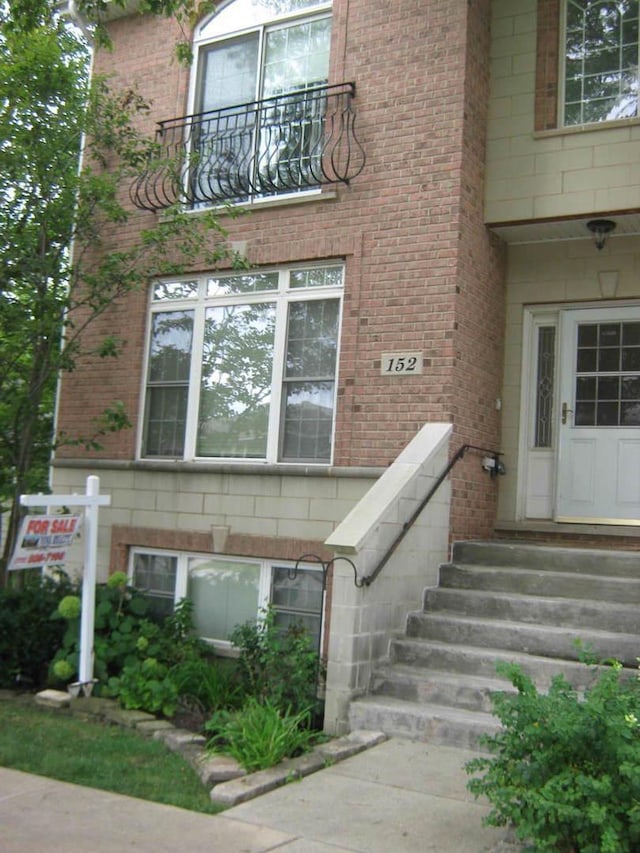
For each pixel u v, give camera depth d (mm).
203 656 8570
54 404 10938
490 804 5047
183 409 9680
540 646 6785
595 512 8773
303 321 9070
